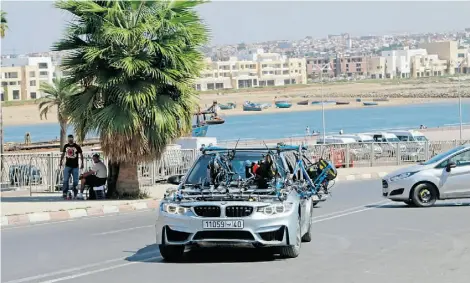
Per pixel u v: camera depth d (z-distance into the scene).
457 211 21.44
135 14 26.70
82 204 24.95
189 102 27.38
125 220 21.53
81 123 26.77
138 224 20.31
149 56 26.36
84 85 26.97
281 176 14.48
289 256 13.81
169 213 13.35
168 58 26.55
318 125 149.38
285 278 11.89
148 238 17.23
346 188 30.81
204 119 54.75
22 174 31.02
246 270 12.65
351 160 42.28
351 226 18.53
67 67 26.62
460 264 12.98
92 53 25.70
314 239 16.31
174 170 32.72
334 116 185.25
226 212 13.13
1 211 22.73
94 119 26.25
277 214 13.23
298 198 14.12
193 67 26.86
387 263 13.19
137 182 27.34
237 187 14.06
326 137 61.38
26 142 91.88
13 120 191.50
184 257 14.15
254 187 14.19
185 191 13.70
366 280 11.65
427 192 22.69
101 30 25.94
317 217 20.56
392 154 43.75
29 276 12.52
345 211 22.03
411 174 22.78
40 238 17.75
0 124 60.09
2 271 13.06
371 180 35.56
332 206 23.53
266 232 13.16
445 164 22.77
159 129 26.45
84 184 27.20
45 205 24.64
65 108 27.22
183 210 13.26
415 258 13.68
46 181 31.03
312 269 12.66
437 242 15.62
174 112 26.72
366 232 17.38
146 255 14.55
